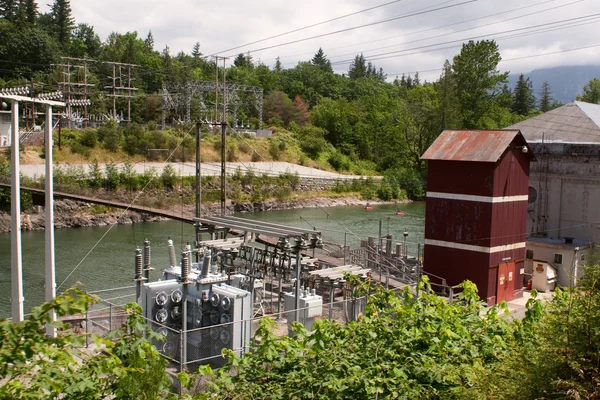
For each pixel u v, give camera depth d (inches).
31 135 2738.7
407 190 3479.3
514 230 1051.9
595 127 1285.7
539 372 294.7
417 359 367.2
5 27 4352.9
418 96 4544.8
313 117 4589.1
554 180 1232.8
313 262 987.3
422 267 1106.1
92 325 734.5
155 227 2252.7
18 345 227.1
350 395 342.0
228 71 5684.1
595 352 289.1
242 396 328.2
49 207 653.3
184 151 3157.0
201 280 685.9
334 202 3166.8
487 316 432.5
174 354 667.4
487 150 1012.5
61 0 5118.1
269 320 382.0
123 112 4010.8
